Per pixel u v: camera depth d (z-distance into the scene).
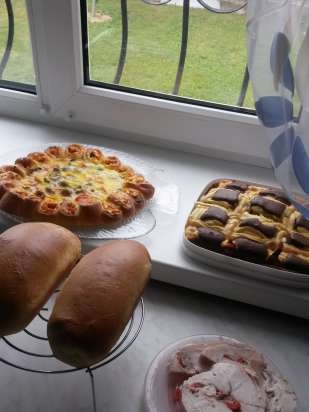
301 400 0.54
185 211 0.74
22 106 0.93
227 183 0.73
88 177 0.72
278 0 0.51
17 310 0.45
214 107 0.82
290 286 0.62
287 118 0.55
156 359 0.55
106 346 0.44
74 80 0.85
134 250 0.51
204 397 0.51
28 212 0.64
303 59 0.51
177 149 0.89
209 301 0.66
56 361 0.57
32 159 0.73
